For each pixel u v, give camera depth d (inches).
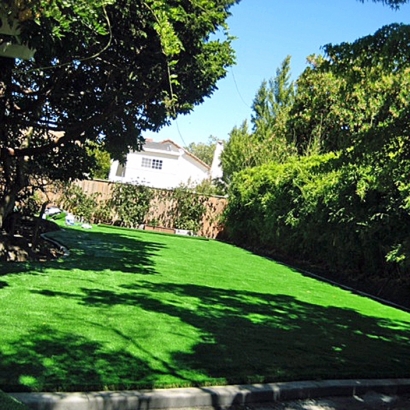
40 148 362.3
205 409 148.6
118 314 227.1
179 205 902.4
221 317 254.7
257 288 378.3
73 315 214.4
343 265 512.7
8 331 179.2
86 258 403.2
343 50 175.2
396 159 210.7
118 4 261.1
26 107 358.3
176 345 192.1
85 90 359.9
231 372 169.2
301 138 767.1
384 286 451.8
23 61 328.5
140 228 878.4
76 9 201.9
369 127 217.2
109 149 425.1
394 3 165.5
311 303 343.9
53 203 828.0
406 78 196.9
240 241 834.8
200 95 358.9
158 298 279.3
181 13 284.7
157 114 376.5
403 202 381.7
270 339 223.3
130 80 335.6
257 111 1072.2
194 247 649.0
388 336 267.1
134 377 151.1
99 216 863.7
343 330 267.4
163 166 1553.9
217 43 339.0
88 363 157.6
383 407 172.2
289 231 621.3
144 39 295.4
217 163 1612.9
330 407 165.0
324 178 510.9
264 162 869.2
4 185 397.4
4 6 157.6
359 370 193.5
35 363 150.6
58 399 128.4
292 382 171.2
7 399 113.8
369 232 438.0
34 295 243.1
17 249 366.0
